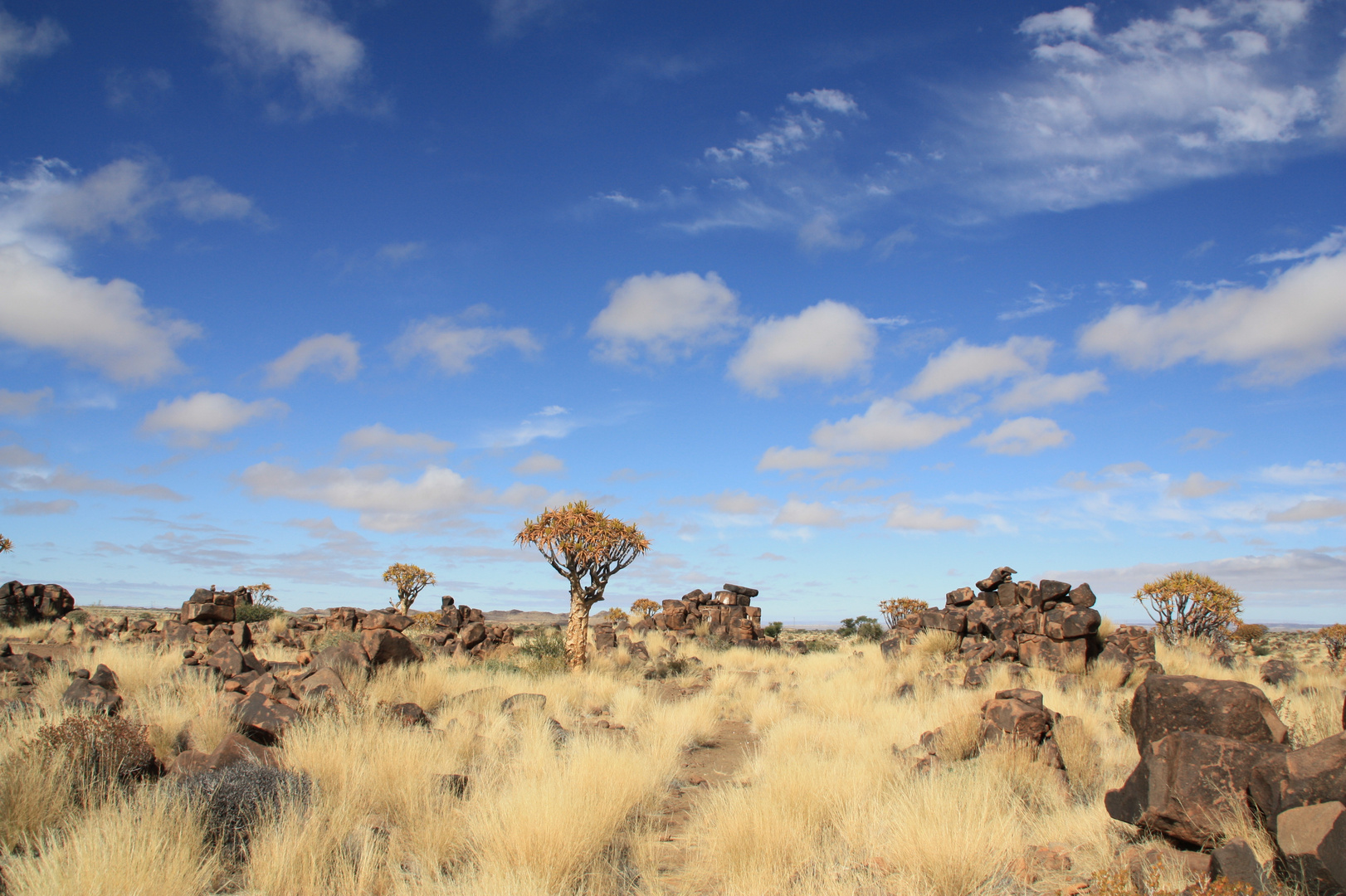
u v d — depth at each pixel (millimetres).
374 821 7500
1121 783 8859
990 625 22062
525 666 23188
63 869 5285
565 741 11539
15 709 9836
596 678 20188
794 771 9125
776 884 6445
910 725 13266
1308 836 4680
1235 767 5734
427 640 27000
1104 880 5176
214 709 10562
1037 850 6645
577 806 7492
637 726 14211
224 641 15000
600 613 48500
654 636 32812
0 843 6086
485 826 7160
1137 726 7113
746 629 34688
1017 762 9023
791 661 27922
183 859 5746
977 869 6172
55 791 6914
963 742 10289
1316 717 9945
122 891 5141
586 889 6430
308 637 26484
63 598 33500
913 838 6598
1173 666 20141
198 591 26031
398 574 44406
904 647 24359
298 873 5984
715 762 12750
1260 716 6211
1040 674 18047
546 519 23750
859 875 6484
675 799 10000
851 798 8352
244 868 6172
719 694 19688
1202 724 6387
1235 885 4613
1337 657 33844
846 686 17922
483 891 5695
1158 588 28891
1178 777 5941
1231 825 5559
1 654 14172
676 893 6605
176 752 9367
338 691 11812
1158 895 4723
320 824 6684
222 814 6738
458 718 12914
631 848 7645
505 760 10281
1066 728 10297
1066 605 20891
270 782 7270
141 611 62844
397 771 8453
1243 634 42250
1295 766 5301
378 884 6105
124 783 7727
